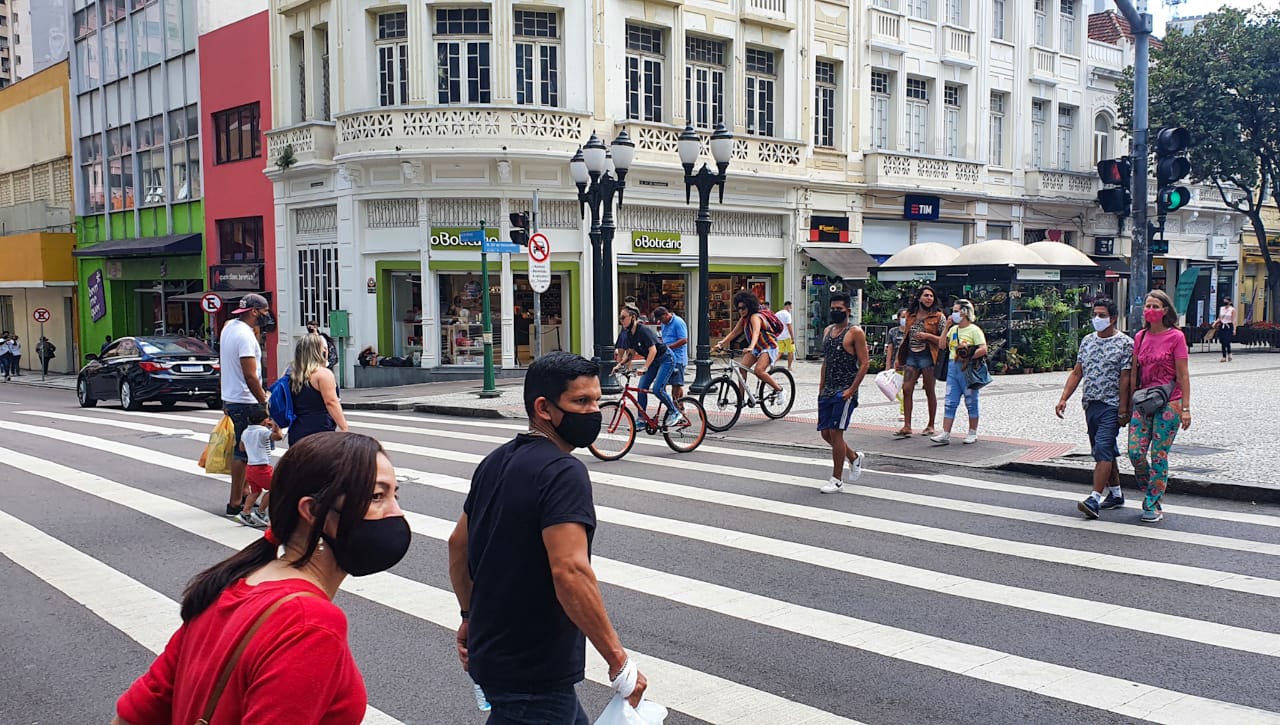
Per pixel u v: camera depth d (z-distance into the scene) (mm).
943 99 30344
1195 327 34062
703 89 25281
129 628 5680
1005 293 22750
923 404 16375
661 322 12484
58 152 36625
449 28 22469
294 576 1996
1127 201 11328
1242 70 29750
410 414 17750
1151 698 4465
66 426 16047
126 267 32844
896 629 5461
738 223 26203
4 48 102938
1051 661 4949
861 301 27656
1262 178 32656
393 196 22594
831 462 11203
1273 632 5355
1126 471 9781
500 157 21812
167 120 30266
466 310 23172
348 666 1895
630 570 6676
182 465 11625
